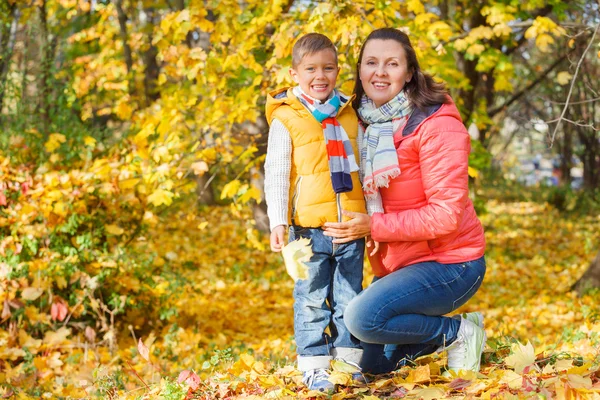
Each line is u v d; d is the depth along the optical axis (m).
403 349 3.53
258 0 6.35
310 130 3.17
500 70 8.16
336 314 3.30
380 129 3.20
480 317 3.43
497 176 21.42
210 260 10.73
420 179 3.15
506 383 2.99
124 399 3.82
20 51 7.88
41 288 5.87
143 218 6.67
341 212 3.16
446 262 3.17
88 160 6.17
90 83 6.76
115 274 6.50
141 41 7.20
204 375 4.05
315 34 3.26
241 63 6.07
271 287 9.59
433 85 3.20
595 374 3.06
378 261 3.33
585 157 18.16
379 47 3.21
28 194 5.98
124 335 6.67
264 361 4.29
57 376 5.56
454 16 9.91
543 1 8.43
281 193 3.18
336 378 3.14
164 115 6.30
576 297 8.62
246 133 6.93
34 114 6.90
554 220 15.24
